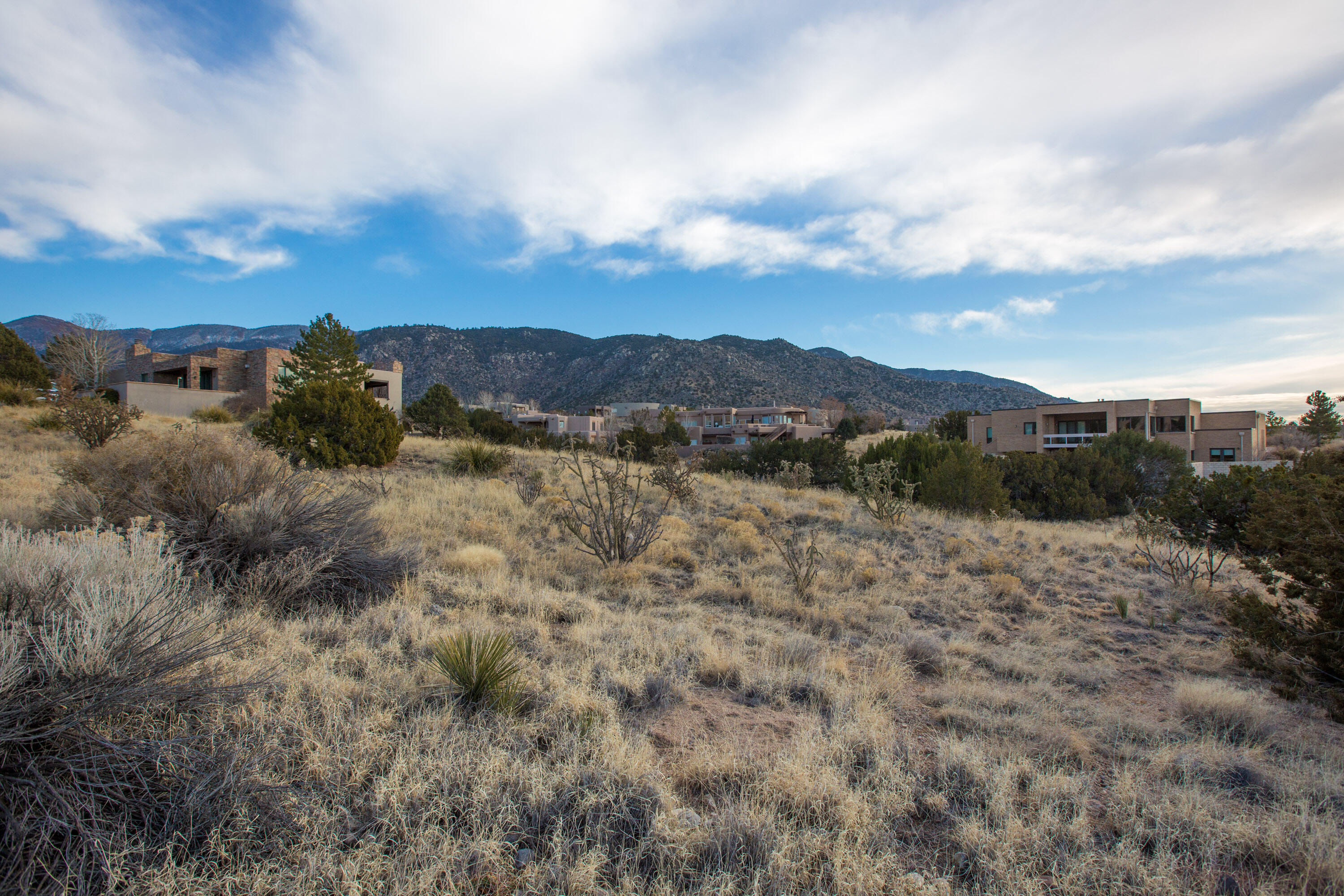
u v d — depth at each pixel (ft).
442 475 46.03
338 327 110.93
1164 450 86.84
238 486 19.45
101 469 19.95
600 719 11.51
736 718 13.00
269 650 12.94
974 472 51.31
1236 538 28.02
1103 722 13.89
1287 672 16.62
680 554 28.07
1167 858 8.54
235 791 7.82
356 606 17.76
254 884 6.80
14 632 7.70
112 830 7.20
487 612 18.16
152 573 11.49
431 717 10.77
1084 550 36.17
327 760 9.18
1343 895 8.00
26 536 13.01
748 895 7.43
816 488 65.62
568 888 7.34
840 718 12.74
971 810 9.75
